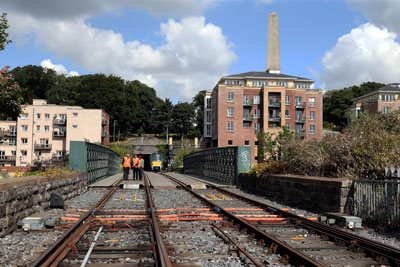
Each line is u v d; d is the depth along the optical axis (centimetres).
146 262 474
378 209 829
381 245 554
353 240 596
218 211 972
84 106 9494
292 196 1232
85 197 1402
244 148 1956
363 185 891
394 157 1043
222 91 6862
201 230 747
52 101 10119
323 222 841
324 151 1362
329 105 10794
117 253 530
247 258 518
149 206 1079
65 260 497
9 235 691
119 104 9894
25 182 835
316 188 1065
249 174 1725
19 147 7438
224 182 2217
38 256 514
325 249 581
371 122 1237
